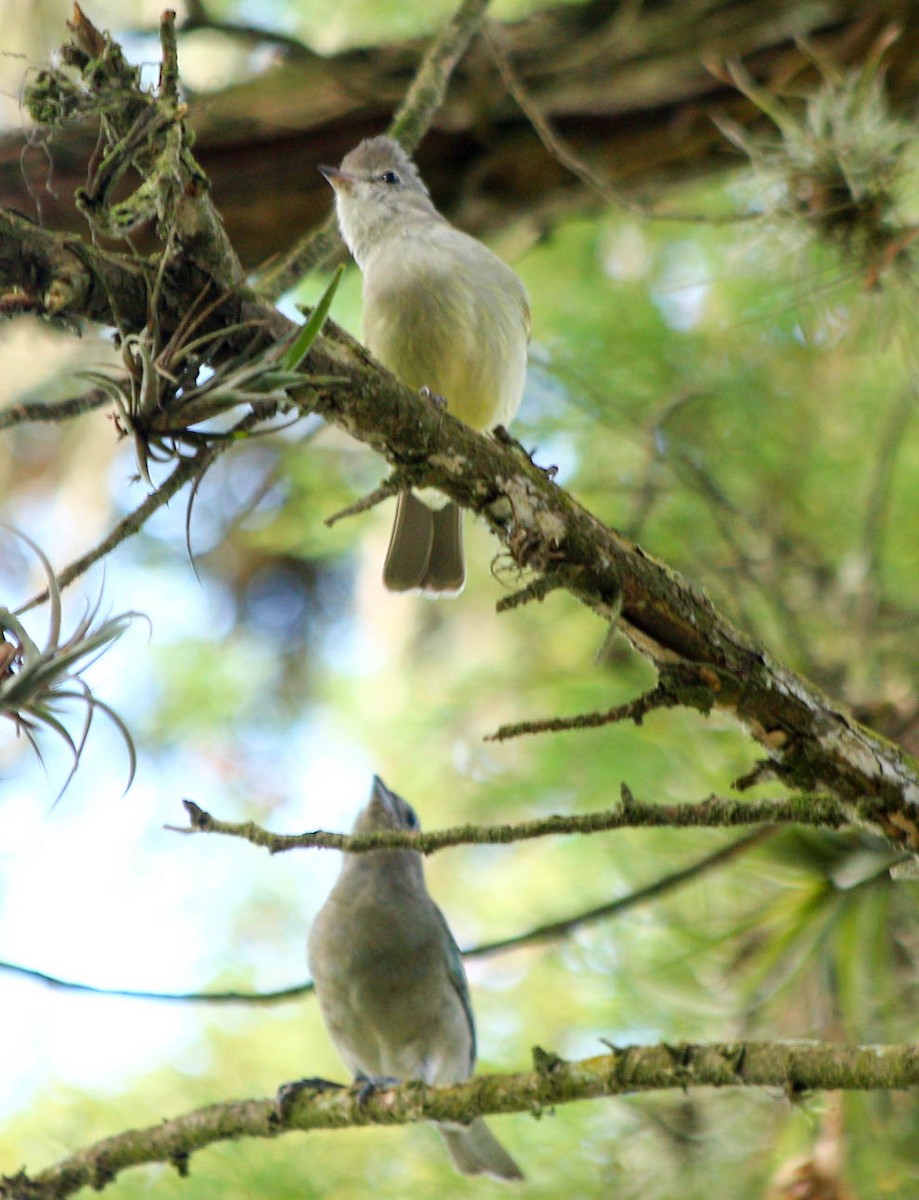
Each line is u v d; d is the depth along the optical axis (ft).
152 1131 20.30
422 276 26.81
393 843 15.51
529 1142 23.85
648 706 15.44
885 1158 18.98
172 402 13.82
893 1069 14.92
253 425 15.14
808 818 15.72
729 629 15.61
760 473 27.61
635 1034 22.50
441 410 15.66
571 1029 25.14
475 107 30.14
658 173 30.91
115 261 14.48
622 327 30.63
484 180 31.14
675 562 25.61
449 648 35.17
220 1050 28.04
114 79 15.07
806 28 28.91
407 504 27.73
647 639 15.57
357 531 33.55
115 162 14.46
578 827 15.42
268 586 42.93
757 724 15.66
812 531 26.94
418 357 27.12
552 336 31.71
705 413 28.37
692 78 29.53
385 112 30.17
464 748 28.50
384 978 26.96
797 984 19.49
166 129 14.56
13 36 29.40
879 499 24.41
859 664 21.93
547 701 26.21
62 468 45.09
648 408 29.07
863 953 18.43
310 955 27.55
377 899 27.17
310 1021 29.63
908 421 27.66
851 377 27.91
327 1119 19.48
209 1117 20.24
